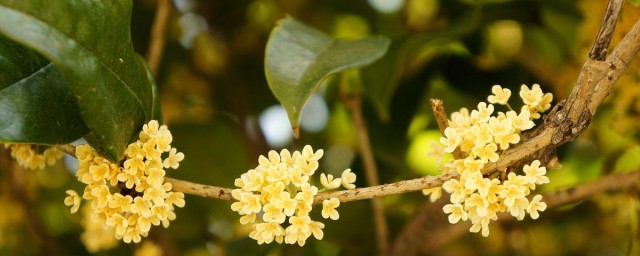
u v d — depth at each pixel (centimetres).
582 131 46
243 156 75
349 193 46
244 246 58
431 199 47
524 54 66
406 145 65
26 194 68
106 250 66
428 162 75
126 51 46
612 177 56
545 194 57
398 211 69
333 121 77
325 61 52
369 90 60
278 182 45
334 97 74
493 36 66
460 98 69
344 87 63
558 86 62
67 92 47
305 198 45
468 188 45
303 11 76
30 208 68
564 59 64
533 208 45
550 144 46
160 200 46
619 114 59
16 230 70
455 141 45
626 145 65
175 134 73
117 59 46
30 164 48
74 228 74
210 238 71
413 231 61
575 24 64
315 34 54
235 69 75
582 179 71
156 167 46
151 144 46
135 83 47
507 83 63
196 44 75
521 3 62
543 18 64
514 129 45
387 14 75
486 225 45
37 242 71
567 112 46
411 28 71
